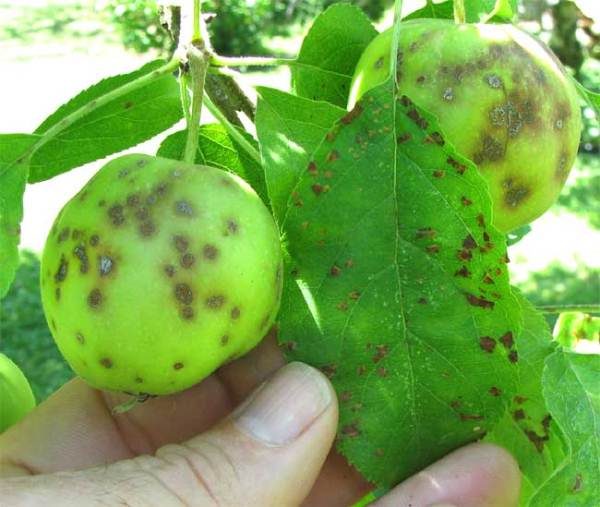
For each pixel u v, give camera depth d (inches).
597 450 7.4
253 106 9.2
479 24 7.8
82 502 7.2
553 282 29.7
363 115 7.2
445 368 7.6
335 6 8.3
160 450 7.8
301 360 7.7
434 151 7.1
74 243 6.9
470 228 7.2
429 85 7.5
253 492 7.6
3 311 27.7
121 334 6.8
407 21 8.1
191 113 7.6
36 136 7.6
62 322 7.0
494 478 8.0
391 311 7.5
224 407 9.2
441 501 7.8
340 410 7.8
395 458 8.0
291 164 7.7
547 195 7.9
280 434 7.7
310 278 7.4
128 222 6.9
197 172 7.1
